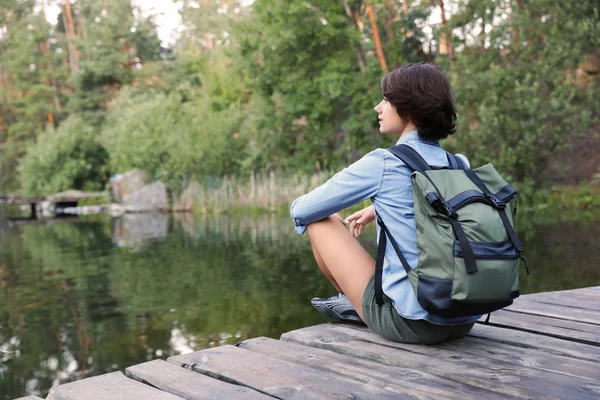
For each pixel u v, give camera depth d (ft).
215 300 21.02
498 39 50.37
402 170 6.47
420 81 6.64
